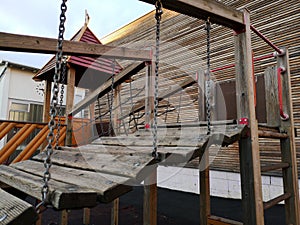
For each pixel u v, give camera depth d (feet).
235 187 15.44
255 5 15.24
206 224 8.73
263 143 14.11
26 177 4.48
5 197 3.24
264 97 8.49
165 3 4.75
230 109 10.00
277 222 10.96
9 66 26.21
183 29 19.58
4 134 9.12
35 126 10.09
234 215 12.28
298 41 13.16
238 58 6.18
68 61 11.80
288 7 13.75
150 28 22.65
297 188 7.30
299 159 12.53
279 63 8.18
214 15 5.45
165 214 12.91
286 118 7.71
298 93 12.94
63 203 3.06
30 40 6.65
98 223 11.63
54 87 3.38
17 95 26.78
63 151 7.22
